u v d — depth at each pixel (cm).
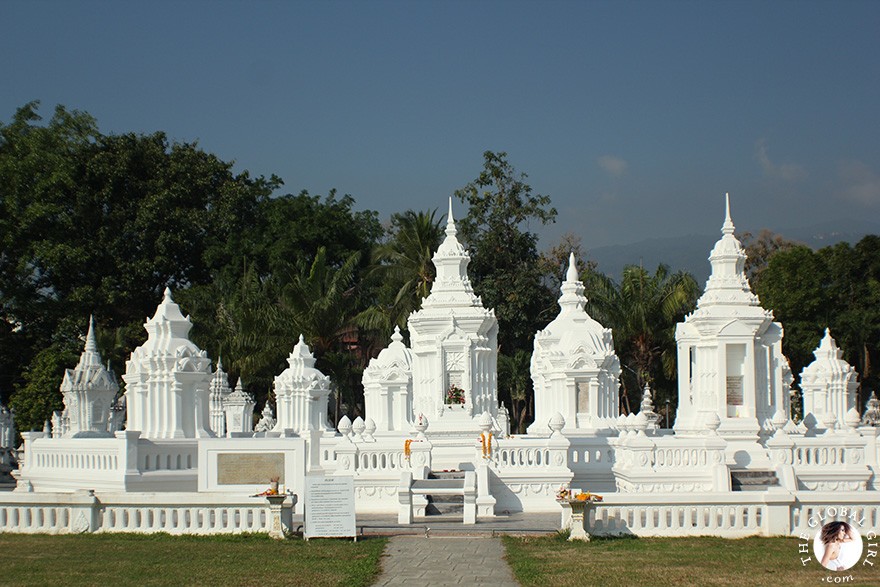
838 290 8719
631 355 8481
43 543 2964
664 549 2838
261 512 3136
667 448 4012
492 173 9119
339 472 4066
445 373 4831
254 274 8831
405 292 8312
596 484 4206
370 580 2489
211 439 3519
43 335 8081
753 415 4384
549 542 3005
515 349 9069
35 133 8488
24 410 7000
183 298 8738
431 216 8644
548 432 5047
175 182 9238
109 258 8606
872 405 6750
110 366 7844
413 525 3525
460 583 2455
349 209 10550
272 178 10388
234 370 8156
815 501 3045
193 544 2955
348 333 8638
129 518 3148
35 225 8188
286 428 5722
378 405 5747
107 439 4034
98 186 8850
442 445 4572
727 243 4597
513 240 9044
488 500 3812
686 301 8262
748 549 2830
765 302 8606
